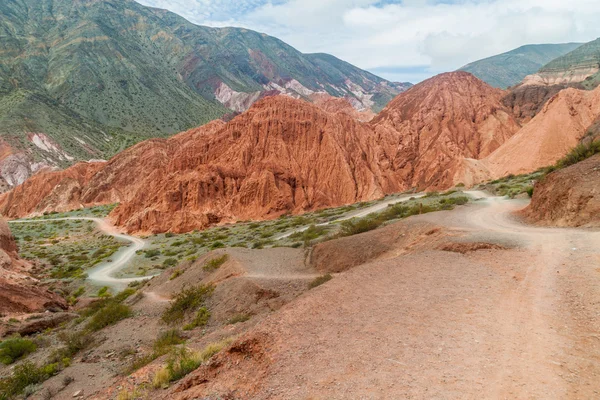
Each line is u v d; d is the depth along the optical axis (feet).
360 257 76.23
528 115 380.99
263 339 32.01
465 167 239.50
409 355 26.02
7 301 103.60
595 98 241.14
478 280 40.73
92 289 136.26
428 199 171.53
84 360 61.46
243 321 58.85
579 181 69.97
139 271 157.38
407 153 349.41
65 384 52.54
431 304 35.04
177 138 484.74
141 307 85.46
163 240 224.53
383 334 29.84
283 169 299.99
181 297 75.00
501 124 355.77
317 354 28.12
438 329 29.55
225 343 41.88
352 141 339.98
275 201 278.46
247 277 75.31
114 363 57.62
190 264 104.22
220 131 349.00
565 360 23.26
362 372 24.73
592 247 47.34
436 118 369.91
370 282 43.57
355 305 36.83
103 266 170.91
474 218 86.43
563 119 232.73
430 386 22.08
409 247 70.44
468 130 354.33
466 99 386.32
